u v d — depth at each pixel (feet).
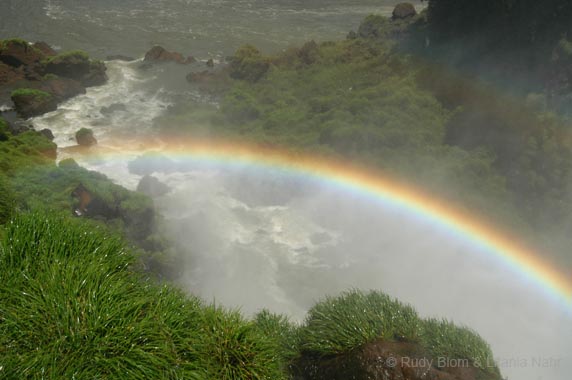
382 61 175.32
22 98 149.28
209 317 33.47
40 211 36.99
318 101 154.51
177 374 28.94
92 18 219.20
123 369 27.45
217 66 184.44
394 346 41.78
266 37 211.20
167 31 212.23
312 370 42.29
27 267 30.30
